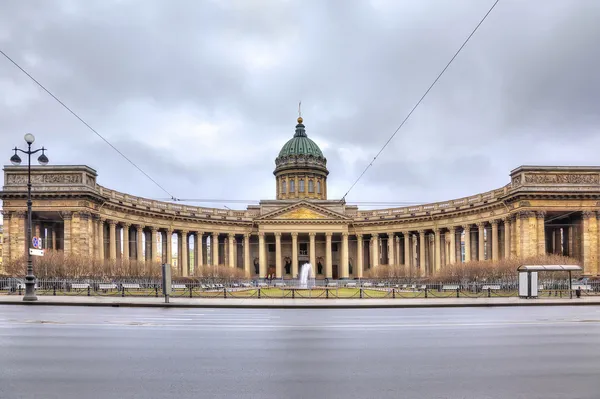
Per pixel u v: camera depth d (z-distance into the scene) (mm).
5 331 19781
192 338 17969
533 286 41781
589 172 68250
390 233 99812
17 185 66812
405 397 10594
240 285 70750
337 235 110562
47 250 58969
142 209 82375
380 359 14312
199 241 96062
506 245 73438
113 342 17031
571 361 14164
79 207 66688
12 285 49188
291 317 25922
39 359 14195
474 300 38906
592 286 53125
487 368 13242
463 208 84062
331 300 38906
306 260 115688
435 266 90562
